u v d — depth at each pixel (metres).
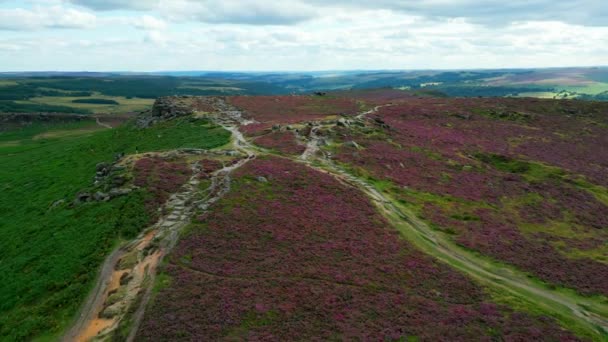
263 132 87.19
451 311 35.12
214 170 61.62
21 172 99.44
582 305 39.88
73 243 44.97
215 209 48.28
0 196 80.31
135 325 31.42
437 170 75.56
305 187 57.25
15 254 47.72
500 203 65.56
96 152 103.94
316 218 48.84
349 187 60.00
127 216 47.75
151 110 134.12
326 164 69.81
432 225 53.91
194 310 32.28
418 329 32.28
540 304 39.00
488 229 54.81
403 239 47.97
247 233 43.94
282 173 61.00
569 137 111.69
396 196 61.28
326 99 142.88
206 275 36.94
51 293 37.81
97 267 39.91
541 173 81.25
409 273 40.41
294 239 43.72
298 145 78.06
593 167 89.81
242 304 33.31
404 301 35.75
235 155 70.56
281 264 39.28
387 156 76.94
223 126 96.69
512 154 91.31
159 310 32.31
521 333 33.16
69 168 92.44
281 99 139.25
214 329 30.53
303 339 30.14
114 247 43.00
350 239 45.31
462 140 98.25
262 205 50.31
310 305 33.91
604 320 37.78
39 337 32.50
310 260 40.47
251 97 142.12
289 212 49.34
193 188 54.44
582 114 134.38
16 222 60.88
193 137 88.75
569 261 48.28
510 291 40.66
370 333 31.27
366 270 39.88
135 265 39.34
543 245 52.25
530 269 45.41
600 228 60.50
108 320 32.91
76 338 31.69
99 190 57.25
